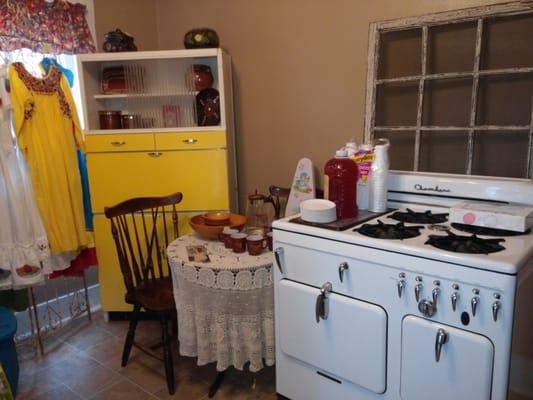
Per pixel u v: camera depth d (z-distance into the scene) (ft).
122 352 7.71
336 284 4.81
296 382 5.46
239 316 5.62
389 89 6.68
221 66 7.82
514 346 3.88
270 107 8.61
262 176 9.00
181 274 5.75
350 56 7.43
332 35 7.57
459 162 6.11
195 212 8.23
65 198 7.73
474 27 5.87
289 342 5.37
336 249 4.72
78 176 8.09
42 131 7.40
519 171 5.65
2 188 6.97
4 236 7.01
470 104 5.96
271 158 8.80
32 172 7.25
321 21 7.66
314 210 5.14
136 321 7.15
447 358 4.06
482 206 5.08
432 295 4.09
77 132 8.07
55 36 7.90
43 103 7.43
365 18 7.14
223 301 5.55
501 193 5.36
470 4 6.07
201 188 8.15
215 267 5.46
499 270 3.67
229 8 8.78
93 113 8.39
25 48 7.51
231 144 8.69
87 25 8.42
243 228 6.88
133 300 6.79
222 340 5.67
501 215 4.65
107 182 8.18
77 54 7.98
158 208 8.17
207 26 9.18
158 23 10.01
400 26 6.44
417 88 6.40
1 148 6.91
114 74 8.43
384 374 4.56
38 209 7.36
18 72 7.02
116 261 8.41
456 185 5.69
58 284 9.68
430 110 6.32
